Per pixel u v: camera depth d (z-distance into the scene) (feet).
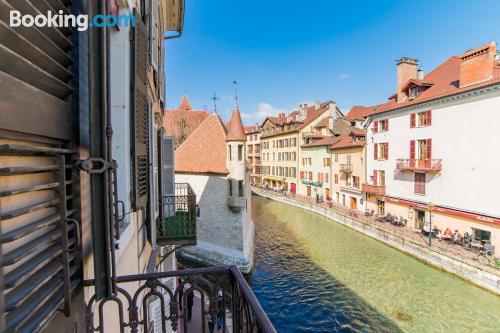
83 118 6.65
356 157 109.60
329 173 130.00
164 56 35.32
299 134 157.38
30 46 4.46
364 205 103.50
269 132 193.16
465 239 64.03
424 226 75.05
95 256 6.19
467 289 52.54
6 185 4.30
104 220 6.18
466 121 65.21
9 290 4.30
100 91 6.07
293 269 64.49
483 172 61.77
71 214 6.23
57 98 5.57
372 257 69.21
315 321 46.52
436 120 72.49
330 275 60.85
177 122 123.13
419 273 59.77
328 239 84.12
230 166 62.28
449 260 57.62
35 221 4.93
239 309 8.13
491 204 60.18
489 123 60.70
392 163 87.81
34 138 4.88
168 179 35.55
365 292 53.52
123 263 11.51
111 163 6.33
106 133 6.16
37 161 5.12
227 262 62.44
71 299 5.93
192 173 69.77
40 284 4.60
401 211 84.74
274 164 185.57
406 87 84.17
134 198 11.19
